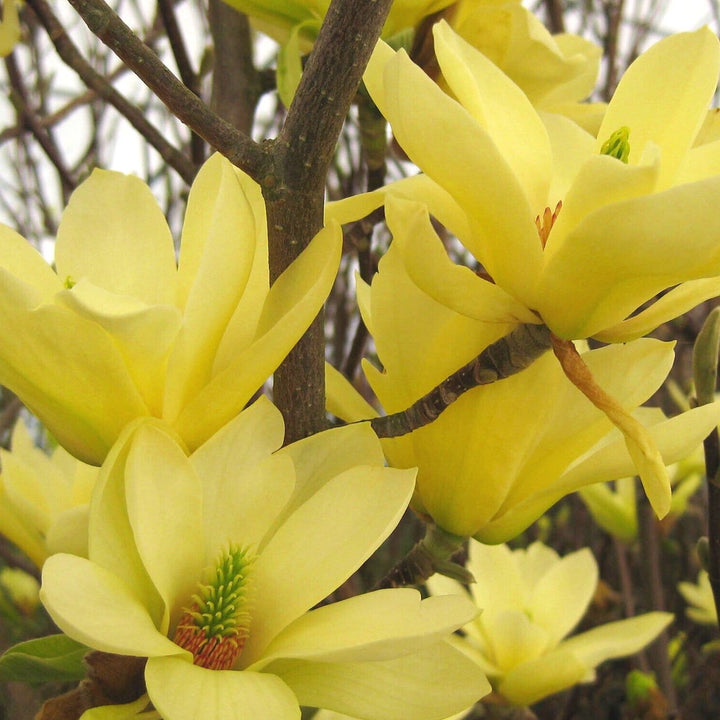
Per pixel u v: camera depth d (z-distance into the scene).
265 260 0.41
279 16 0.53
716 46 0.39
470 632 0.70
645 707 0.71
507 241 0.36
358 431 0.40
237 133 0.38
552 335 0.38
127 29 0.37
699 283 0.38
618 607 0.91
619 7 0.95
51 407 0.38
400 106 0.36
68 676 0.40
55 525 0.42
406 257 0.36
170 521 0.37
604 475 0.42
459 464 0.42
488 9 0.52
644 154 0.35
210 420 0.39
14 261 0.40
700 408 0.41
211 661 0.37
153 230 0.43
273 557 0.38
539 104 0.58
